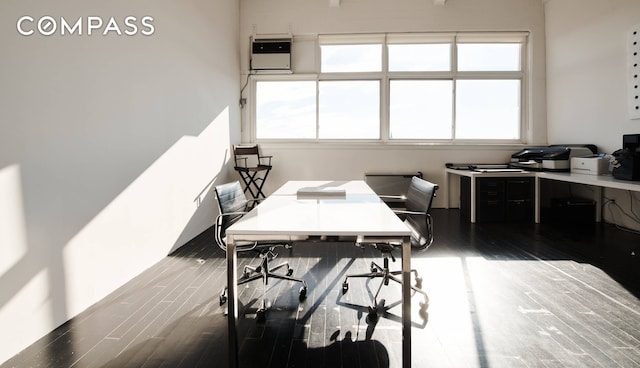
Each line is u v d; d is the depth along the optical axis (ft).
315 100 20.12
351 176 19.77
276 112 20.31
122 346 6.35
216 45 16.24
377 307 7.86
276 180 19.90
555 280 9.23
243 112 19.95
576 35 16.66
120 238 9.11
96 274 8.18
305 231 5.47
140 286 9.11
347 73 19.77
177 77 12.42
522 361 5.83
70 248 7.37
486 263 10.66
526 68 19.39
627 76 13.91
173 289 8.91
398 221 6.09
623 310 7.52
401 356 6.06
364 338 6.63
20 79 6.20
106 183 8.56
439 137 19.97
